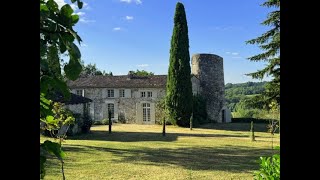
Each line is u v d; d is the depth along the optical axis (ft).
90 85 128.06
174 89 115.03
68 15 4.50
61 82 4.50
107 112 127.75
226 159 45.80
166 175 34.53
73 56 4.41
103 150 52.70
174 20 115.14
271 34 64.80
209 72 134.72
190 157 47.16
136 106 126.21
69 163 39.88
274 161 9.57
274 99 63.93
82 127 86.53
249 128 108.37
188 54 116.06
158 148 57.11
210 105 133.90
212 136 81.56
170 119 115.96
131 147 57.82
